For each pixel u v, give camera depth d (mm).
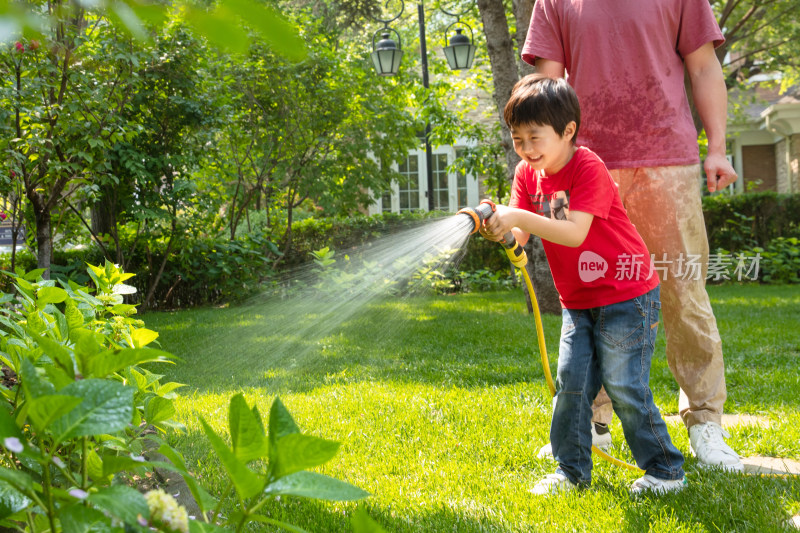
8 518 976
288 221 10148
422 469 2553
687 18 2521
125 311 2133
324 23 10180
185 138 8172
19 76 5316
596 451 2518
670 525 1975
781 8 12164
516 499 2230
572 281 2258
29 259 8281
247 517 808
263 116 9484
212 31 464
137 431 1801
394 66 9773
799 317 6609
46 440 1359
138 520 718
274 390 3926
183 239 8766
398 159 11031
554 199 2258
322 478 792
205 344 5664
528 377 4133
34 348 1501
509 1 11211
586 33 2543
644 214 2553
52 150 5898
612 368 2215
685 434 2930
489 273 10562
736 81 14406
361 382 4125
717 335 2613
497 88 6996
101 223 8703
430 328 6277
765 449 2756
